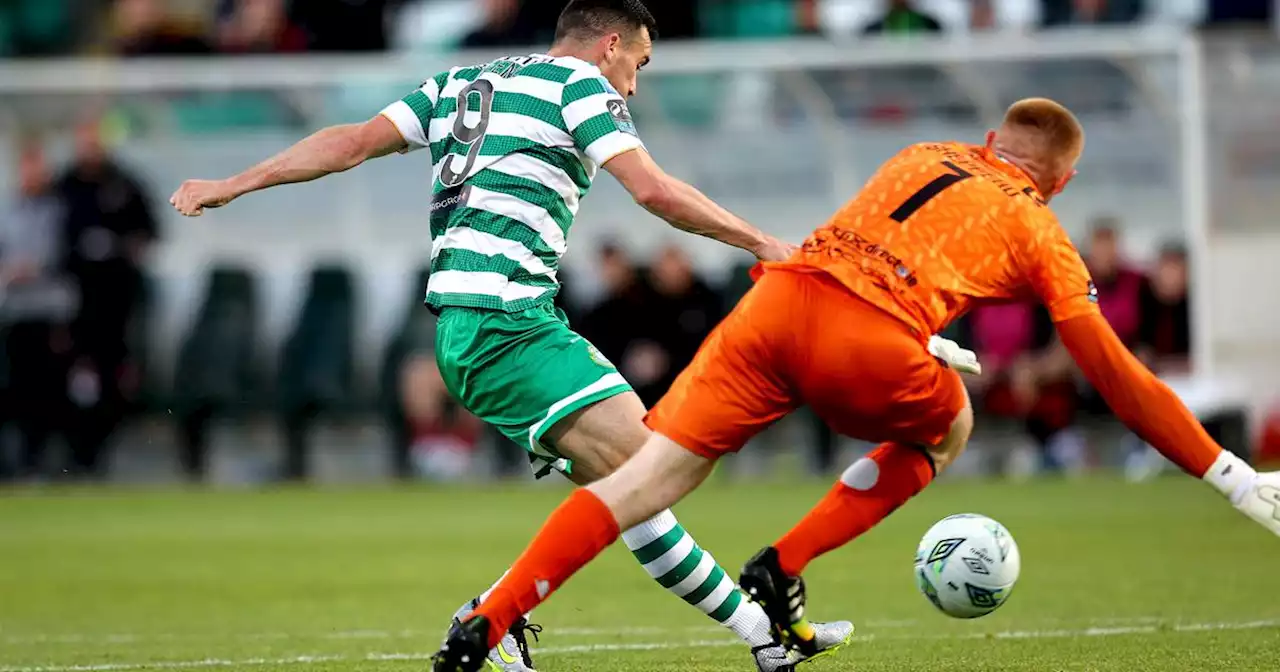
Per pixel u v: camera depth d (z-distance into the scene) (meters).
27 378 51.56
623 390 18.00
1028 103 18.25
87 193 51.41
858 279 16.62
